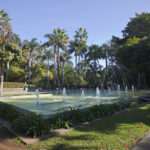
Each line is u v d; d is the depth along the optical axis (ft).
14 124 11.80
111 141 9.35
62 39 87.20
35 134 9.82
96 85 92.53
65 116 13.58
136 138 9.91
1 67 67.41
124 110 20.11
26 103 27.86
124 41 94.79
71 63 115.03
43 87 90.84
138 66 50.57
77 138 9.89
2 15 63.31
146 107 22.44
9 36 67.31
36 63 108.88
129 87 74.28
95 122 14.10
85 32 100.53
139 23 84.99
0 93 58.85
